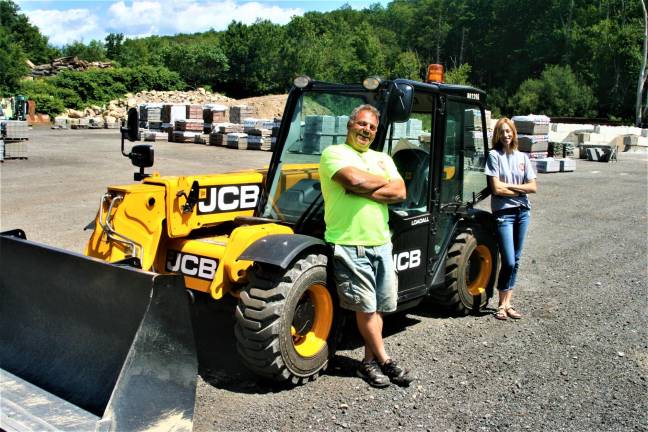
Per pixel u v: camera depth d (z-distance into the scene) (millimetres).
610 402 4203
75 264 3713
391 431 3732
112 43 83375
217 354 4746
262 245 4062
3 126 17406
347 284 4125
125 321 3512
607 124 55406
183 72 64688
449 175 5473
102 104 48688
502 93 69375
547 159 19922
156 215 4594
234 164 18172
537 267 7949
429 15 101938
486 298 6094
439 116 5090
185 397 3451
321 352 4359
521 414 3996
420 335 5379
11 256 4094
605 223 11156
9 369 3893
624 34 60875
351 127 4082
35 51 78625
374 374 4312
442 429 3779
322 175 4117
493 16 90625
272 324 3961
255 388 4227
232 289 4430
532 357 4953
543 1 84125
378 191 4039
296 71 67938
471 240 5762
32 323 3994
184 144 24797
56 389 3645
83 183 13617
